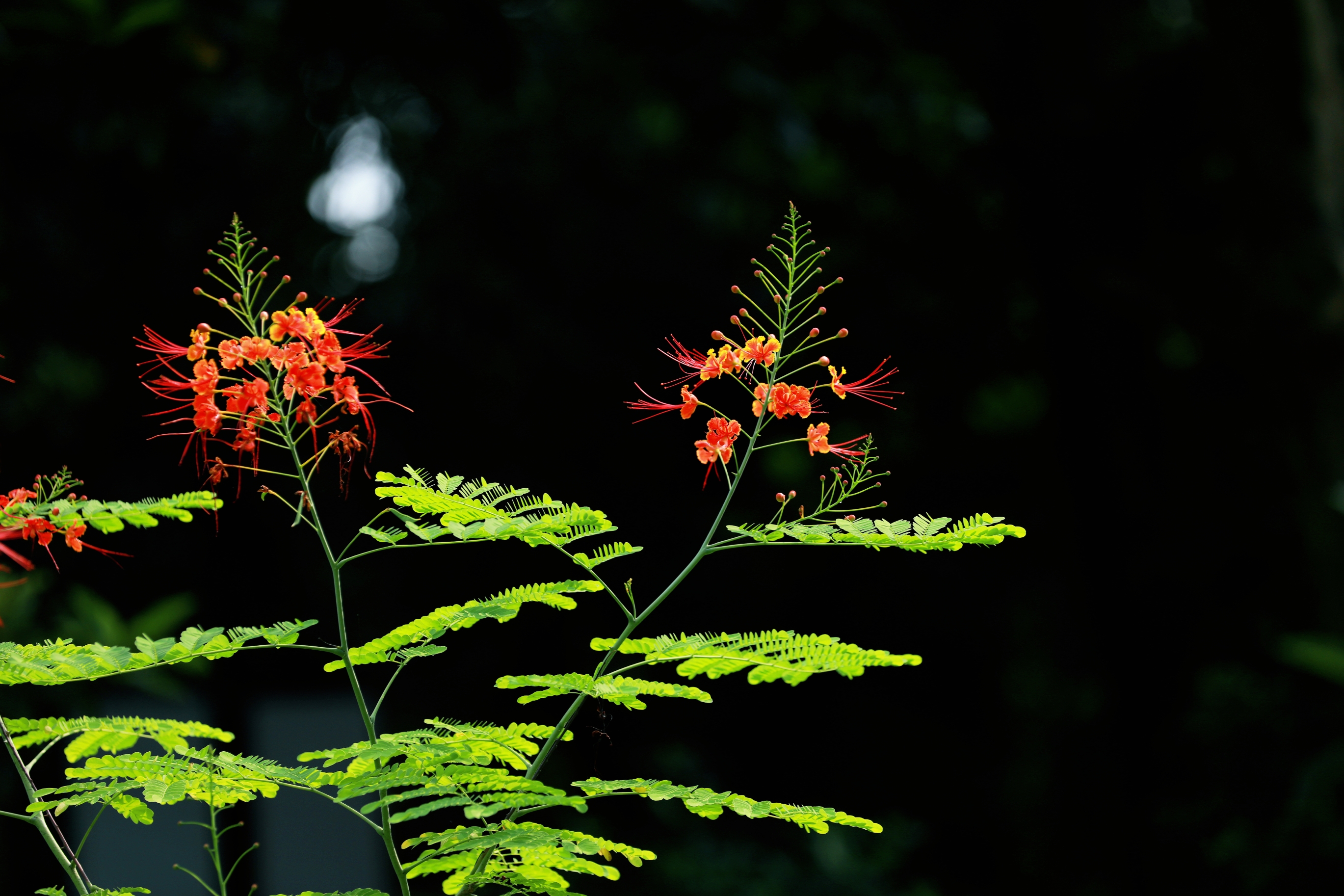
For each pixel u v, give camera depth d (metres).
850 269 10.35
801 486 11.26
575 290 10.34
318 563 9.89
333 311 9.70
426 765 2.34
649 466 10.63
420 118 10.14
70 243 7.45
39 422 7.83
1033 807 11.96
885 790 12.50
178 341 8.25
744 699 12.29
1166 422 8.80
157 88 6.27
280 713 9.91
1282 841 7.30
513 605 2.51
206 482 2.42
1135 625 8.85
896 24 9.13
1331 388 7.64
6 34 5.85
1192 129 8.70
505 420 10.21
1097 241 9.03
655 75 8.30
